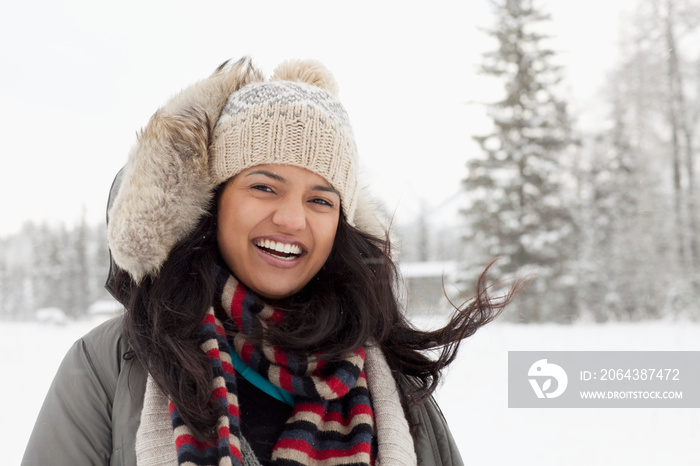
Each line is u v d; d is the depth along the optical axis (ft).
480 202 76.54
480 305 6.07
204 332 4.91
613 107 99.19
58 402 4.90
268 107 5.29
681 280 81.71
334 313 5.42
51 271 174.40
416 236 179.73
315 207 5.40
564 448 16.22
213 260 5.26
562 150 79.71
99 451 4.85
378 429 5.23
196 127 5.24
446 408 20.12
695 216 96.22
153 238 5.01
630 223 92.79
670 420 18.72
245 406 5.13
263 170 5.19
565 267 75.92
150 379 4.90
